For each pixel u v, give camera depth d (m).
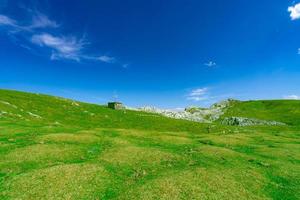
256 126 175.88
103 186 33.66
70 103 158.25
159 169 41.09
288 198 34.06
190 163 44.75
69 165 39.09
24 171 37.81
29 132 65.50
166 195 30.48
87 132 71.81
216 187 33.31
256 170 43.34
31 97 150.00
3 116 95.75
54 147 49.41
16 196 29.77
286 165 48.84
